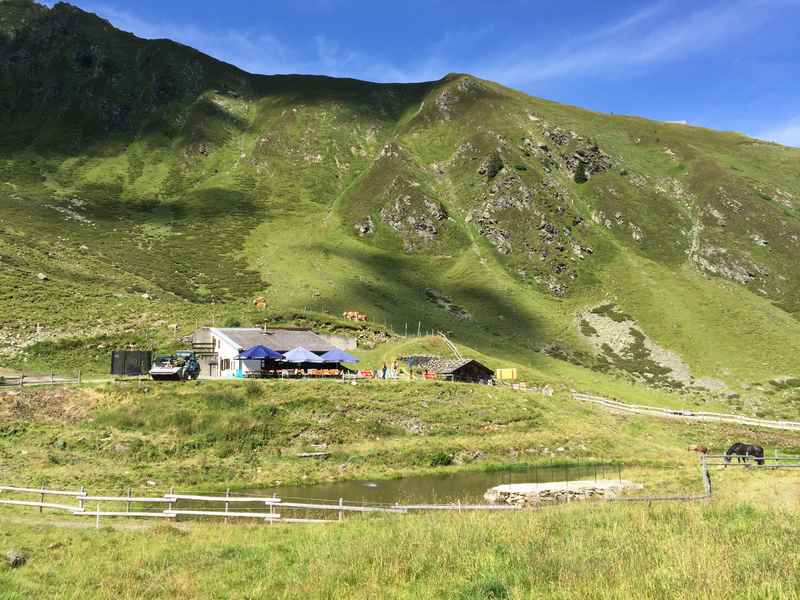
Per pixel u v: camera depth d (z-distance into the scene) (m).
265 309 91.94
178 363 56.06
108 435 43.34
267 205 198.00
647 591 10.77
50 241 128.88
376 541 16.58
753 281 165.00
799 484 27.47
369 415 53.38
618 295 155.00
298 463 44.06
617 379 110.31
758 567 11.59
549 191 196.88
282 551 17.58
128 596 13.52
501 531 17.34
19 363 62.44
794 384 111.31
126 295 91.81
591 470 45.25
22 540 19.41
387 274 152.25
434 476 43.44
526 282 160.88
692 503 21.97
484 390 63.72
